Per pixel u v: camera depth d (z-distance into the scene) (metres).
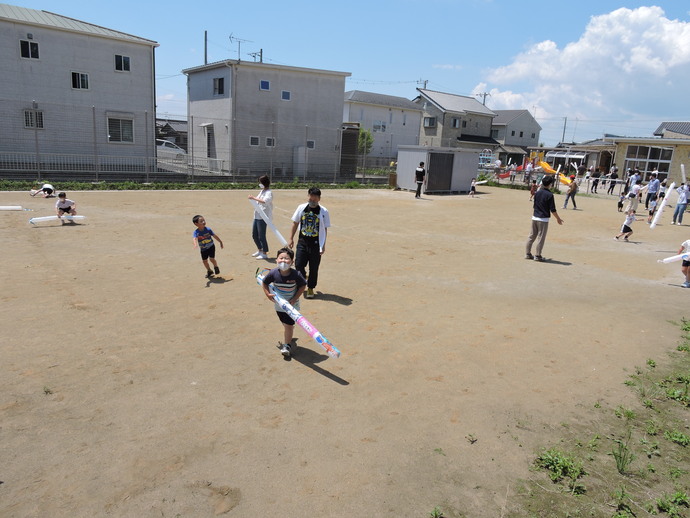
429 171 27.64
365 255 11.50
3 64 24.48
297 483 3.65
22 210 15.33
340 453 4.03
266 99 33.22
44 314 6.73
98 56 26.89
